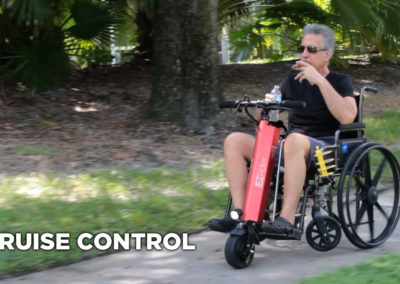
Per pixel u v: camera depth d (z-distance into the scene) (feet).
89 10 30.48
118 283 11.57
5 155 21.59
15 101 29.43
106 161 21.47
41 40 29.32
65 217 15.14
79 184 18.43
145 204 16.28
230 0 39.73
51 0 26.84
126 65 40.01
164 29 26.43
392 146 25.05
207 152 23.21
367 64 46.57
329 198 13.20
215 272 12.10
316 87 13.85
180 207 16.33
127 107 29.78
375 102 35.73
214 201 17.10
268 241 14.32
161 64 26.61
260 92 35.40
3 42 30.12
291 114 14.30
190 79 26.35
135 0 30.35
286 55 53.98
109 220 15.05
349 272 10.85
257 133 12.67
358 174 13.87
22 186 18.13
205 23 26.23
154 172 19.72
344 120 13.17
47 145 23.17
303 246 13.87
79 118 27.71
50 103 29.68
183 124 25.99
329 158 13.12
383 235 14.23
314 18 41.52
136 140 24.27
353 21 31.73
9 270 12.12
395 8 37.83
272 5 41.39
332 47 13.79
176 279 11.75
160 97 26.63
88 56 38.63
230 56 57.47
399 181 14.52
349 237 13.10
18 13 28.81
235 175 12.86
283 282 11.36
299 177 12.35
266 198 12.34
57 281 11.68
